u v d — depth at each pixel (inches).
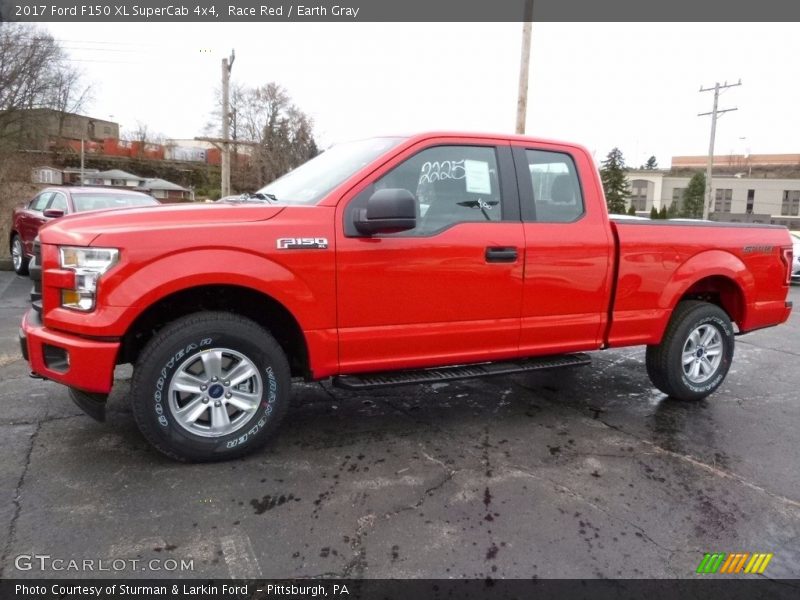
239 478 121.5
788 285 197.3
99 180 2308.1
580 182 160.7
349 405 170.6
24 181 690.2
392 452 137.9
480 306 144.4
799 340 291.0
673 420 166.4
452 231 139.4
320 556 96.4
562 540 103.2
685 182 2733.8
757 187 2657.5
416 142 138.9
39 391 169.0
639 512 113.9
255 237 120.8
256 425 128.6
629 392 192.5
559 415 167.9
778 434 157.8
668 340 174.4
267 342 127.1
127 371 192.9
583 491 121.6
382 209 120.9
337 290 128.8
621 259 161.5
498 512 112.0
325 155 161.8
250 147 2294.5
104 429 142.9
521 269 148.0
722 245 178.9
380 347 135.6
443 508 112.7
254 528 103.7
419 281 136.5
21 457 127.1
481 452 139.6
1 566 90.8
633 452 142.6
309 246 124.9
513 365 154.0
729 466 136.4
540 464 134.1
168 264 114.5
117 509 107.8
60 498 110.8
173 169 2667.3
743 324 188.4
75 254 114.0
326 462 131.2
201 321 120.9
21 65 1037.2
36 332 119.9
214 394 124.3
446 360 143.9
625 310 164.9
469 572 93.6
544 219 154.0
